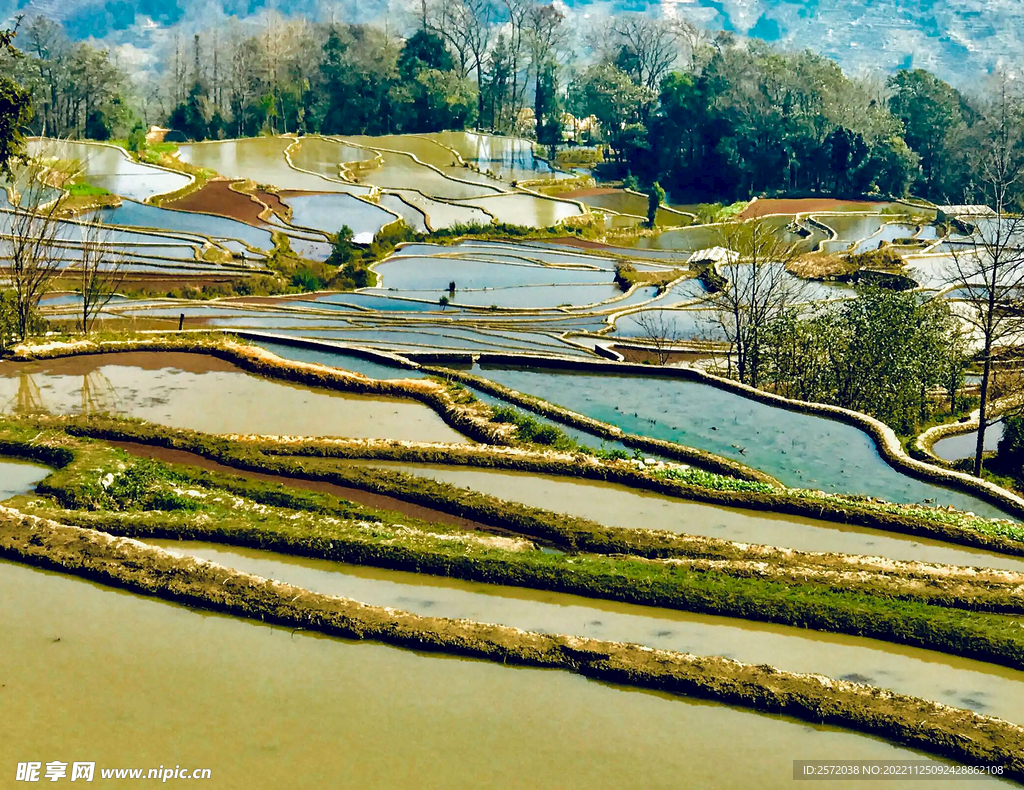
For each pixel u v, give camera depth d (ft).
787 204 396.78
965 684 66.49
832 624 72.54
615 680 64.23
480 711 60.64
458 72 534.78
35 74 409.90
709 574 79.66
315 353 142.20
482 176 410.93
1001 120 398.83
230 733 57.67
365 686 62.80
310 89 496.23
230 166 393.70
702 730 59.72
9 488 91.91
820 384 141.18
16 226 174.81
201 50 575.79
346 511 89.97
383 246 276.21
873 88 472.85
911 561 84.23
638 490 98.63
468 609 74.23
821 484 103.55
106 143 400.88
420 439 110.32
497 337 180.96
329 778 54.19
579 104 504.43
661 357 172.45
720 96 420.36
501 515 89.97
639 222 352.49
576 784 54.34
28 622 68.74
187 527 83.56
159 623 69.51
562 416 117.29
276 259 241.55
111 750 55.88
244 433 107.76
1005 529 91.25
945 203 418.92
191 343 139.03
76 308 179.42
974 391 164.25
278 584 73.00
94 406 115.44
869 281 253.44
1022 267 254.88
